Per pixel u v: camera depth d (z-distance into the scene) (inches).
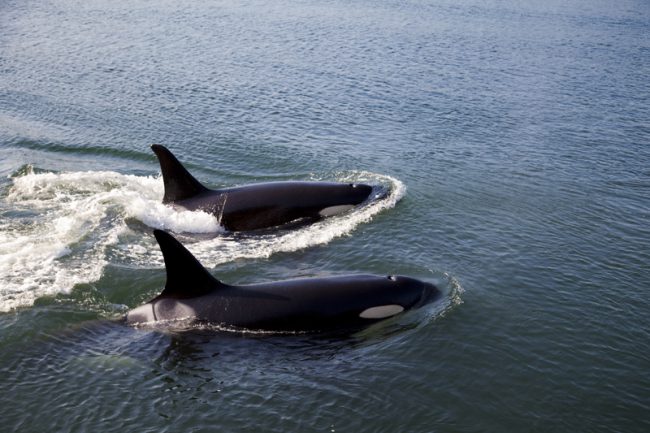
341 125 1104.2
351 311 526.3
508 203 820.0
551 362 510.9
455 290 593.6
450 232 727.7
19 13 1881.2
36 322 533.3
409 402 458.0
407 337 520.4
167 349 497.4
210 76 1349.7
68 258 641.0
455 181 881.5
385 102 1241.4
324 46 1662.2
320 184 783.1
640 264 677.9
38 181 824.3
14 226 704.4
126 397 454.6
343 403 453.1
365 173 895.7
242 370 478.9
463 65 1558.8
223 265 645.3
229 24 1865.2
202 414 441.1
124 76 1328.7
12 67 1362.0
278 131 1059.9
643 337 552.4
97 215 736.3
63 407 445.1
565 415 457.1
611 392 482.9
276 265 649.0
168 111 1135.6
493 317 561.3
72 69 1364.4
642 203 842.8
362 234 715.4
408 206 788.0
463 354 510.6
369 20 2043.6
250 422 435.8
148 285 599.2
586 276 646.5
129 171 897.5
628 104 1315.2
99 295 579.5
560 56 1708.9
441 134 1083.9
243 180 877.8
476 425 442.3
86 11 1948.8
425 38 1834.4
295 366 484.1
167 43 1608.0
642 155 1029.2
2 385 462.6
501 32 1988.2
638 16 2444.6
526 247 701.3
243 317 512.4
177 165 751.1
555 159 994.1
